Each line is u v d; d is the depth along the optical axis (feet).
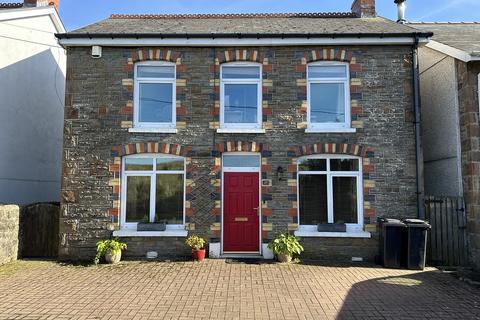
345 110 37.01
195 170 35.96
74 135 36.37
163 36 36.06
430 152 40.16
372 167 35.70
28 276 29.35
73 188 35.91
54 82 50.60
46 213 37.29
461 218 33.96
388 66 36.68
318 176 36.40
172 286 26.73
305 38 36.27
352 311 22.25
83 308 22.38
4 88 42.55
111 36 36.01
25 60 45.47
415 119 36.06
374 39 36.19
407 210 35.24
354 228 35.50
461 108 34.91
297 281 28.09
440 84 38.32
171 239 35.50
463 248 33.78
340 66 37.52
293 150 36.04
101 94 36.65
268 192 35.81
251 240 36.09
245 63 37.45
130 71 36.88
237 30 38.34
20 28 44.86
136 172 36.55
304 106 36.52
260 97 37.11
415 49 36.70
